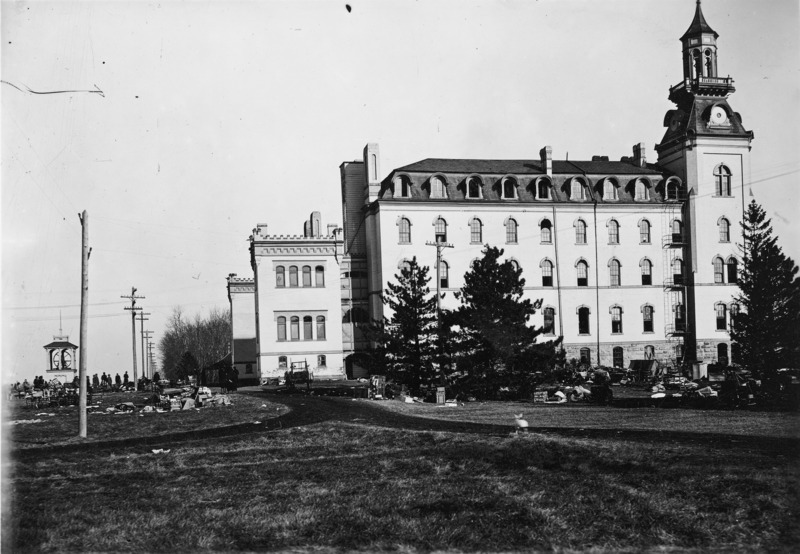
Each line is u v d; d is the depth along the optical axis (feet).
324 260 231.30
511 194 241.14
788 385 112.47
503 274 149.18
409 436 78.07
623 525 43.29
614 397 140.05
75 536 42.86
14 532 43.45
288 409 115.44
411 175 236.63
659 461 56.54
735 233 246.88
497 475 56.59
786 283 145.28
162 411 125.70
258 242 226.99
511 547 40.52
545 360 145.59
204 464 65.62
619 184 248.52
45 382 183.52
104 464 66.54
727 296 245.45
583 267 244.42
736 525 42.45
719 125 248.32
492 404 128.88
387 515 46.19
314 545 41.19
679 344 246.68
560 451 63.36
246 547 40.93
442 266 234.38
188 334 443.32
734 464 54.08
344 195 261.44
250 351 278.26
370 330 170.71
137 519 46.06
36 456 72.08
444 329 152.25
